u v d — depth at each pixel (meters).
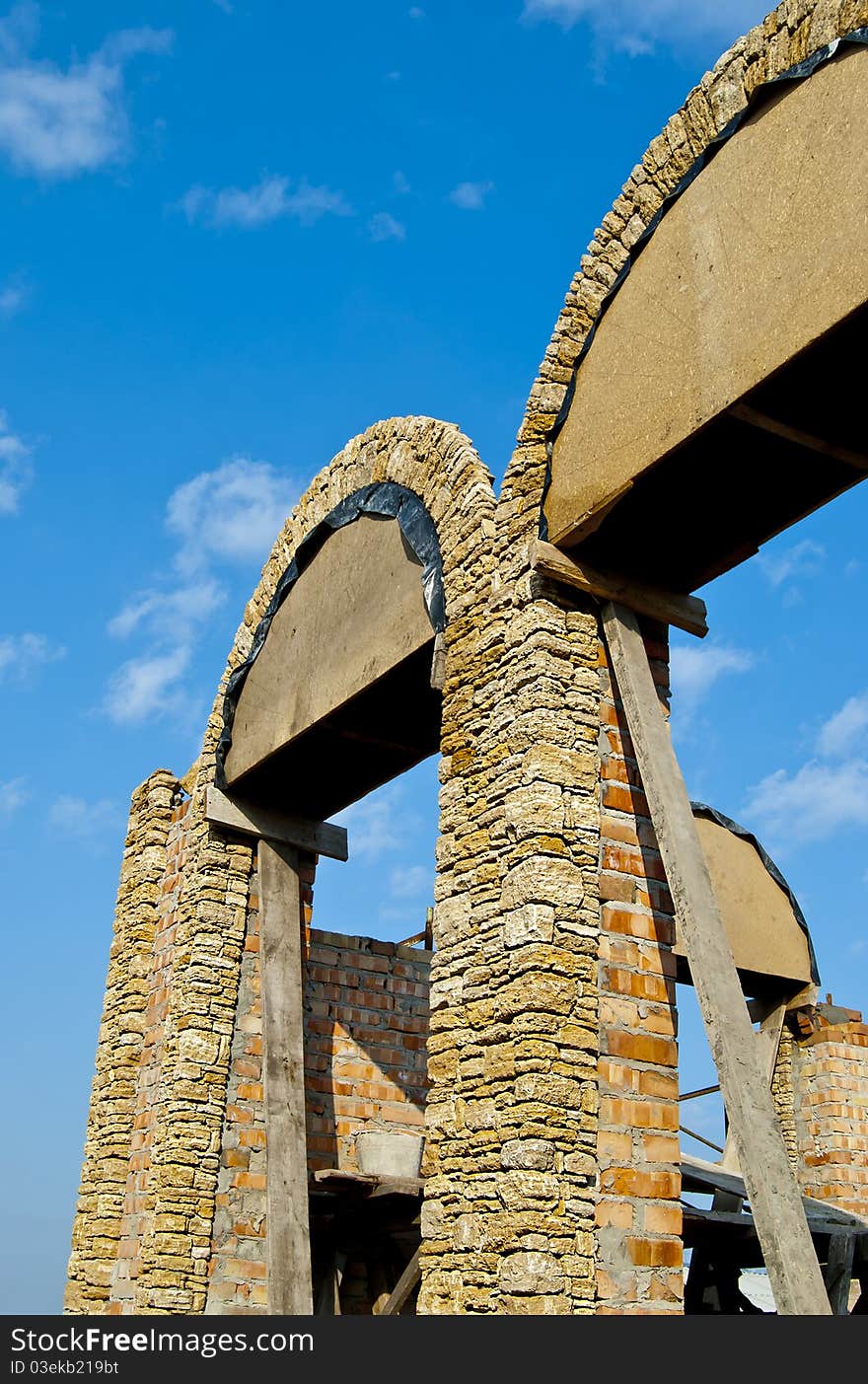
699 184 8.34
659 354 8.38
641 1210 7.80
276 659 12.57
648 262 8.66
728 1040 7.37
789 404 7.79
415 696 11.09
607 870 8.43
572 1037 7.84
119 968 14.15
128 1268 12.21
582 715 8.68
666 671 9.30
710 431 7.95
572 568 8.90
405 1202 12.15
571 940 8.06
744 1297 11.41
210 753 13.27
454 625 9.56
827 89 7.50
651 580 9.26
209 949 12.52
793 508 8.68
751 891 12.99
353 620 11.34
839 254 7.18
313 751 12.19
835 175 7.33
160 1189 11.52
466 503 9.83
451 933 8.66
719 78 8.30
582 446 8.85
